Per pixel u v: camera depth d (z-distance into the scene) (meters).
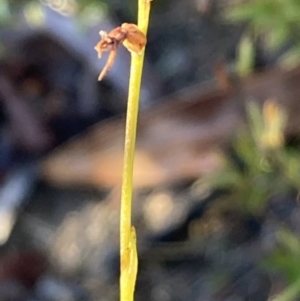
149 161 0.26
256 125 0.24
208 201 0.26
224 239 0.26
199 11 0.26
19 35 0.29
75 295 0.26
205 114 0.25
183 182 0.27
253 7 0.22
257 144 0.24
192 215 0.26
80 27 0.29
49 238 0.28
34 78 0.31
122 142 0.27
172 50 0.30
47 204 0.28
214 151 0.26
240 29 0.29
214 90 0.25
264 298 0.24
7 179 0.29
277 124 0.23
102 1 0.29
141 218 0.27
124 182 0.11
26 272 0.27
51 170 0.28
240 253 0.25
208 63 0.29
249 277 0.25
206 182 0.26
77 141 0.28
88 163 0.27
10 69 0.30
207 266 0.25
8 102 0.30
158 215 0.27
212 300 0.25
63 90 0.31
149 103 0.28
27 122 0.30
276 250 0.23
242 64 0.25
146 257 0.26
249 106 0.25
